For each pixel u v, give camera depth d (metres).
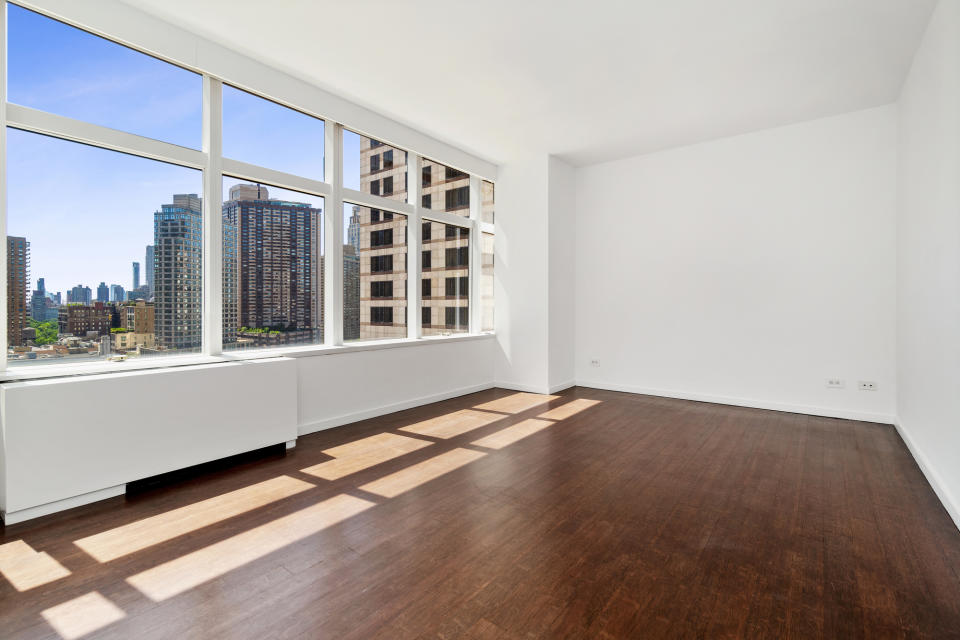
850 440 4.29
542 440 4.30
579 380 6.88
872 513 2.85
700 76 4.17
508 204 6.66
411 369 5.52
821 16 3.28
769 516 2.81
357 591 2.05
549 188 6.30
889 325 4.80
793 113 4.97
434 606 1.95
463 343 6.27
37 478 2.68
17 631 1.78
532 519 2.76
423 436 4.40
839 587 2.11
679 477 3.42
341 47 3.74
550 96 4.58
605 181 6.61
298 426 4.35
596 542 2.50
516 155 6.34
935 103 3.24
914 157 3.91
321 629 1.81
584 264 6.80
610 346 6.61
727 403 5.71
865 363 4.93
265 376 3.79
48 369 3.00
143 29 3.31
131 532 2.56
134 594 2.02
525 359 6.52
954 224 2.81
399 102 4.73
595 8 3.21
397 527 2.65
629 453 3.94
